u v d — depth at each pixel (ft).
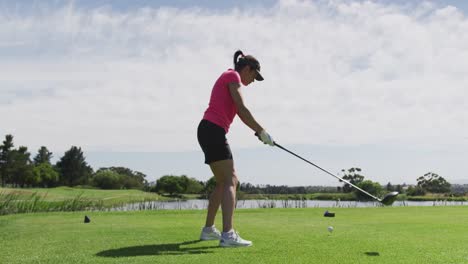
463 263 11.27
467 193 183.73
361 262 11.20
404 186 179.22
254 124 14.67
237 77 14.51
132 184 270.67
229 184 14.06
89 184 292.20
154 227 19.25
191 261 10.90
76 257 11.37
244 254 12.03
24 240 14.75
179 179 217.15
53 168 295.69
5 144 261.44
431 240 15.47
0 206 46.34
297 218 25.93
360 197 107.45
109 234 16.48
